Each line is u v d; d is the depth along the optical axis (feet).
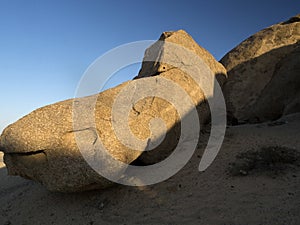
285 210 13.10
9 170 18.34
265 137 23.38
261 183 15.84
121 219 15.78
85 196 18.57
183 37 29.19
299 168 16.76
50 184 17.11
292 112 32.22
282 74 37.01
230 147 22.02
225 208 14.40
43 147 16.89
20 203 20.48
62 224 16.62
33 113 18.03
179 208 15.46
